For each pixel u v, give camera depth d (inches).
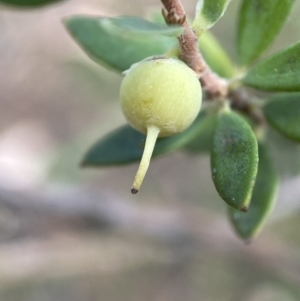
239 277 9.4
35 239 8.5
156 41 4.0
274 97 3.8
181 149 4.7
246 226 3.8
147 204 9.7
